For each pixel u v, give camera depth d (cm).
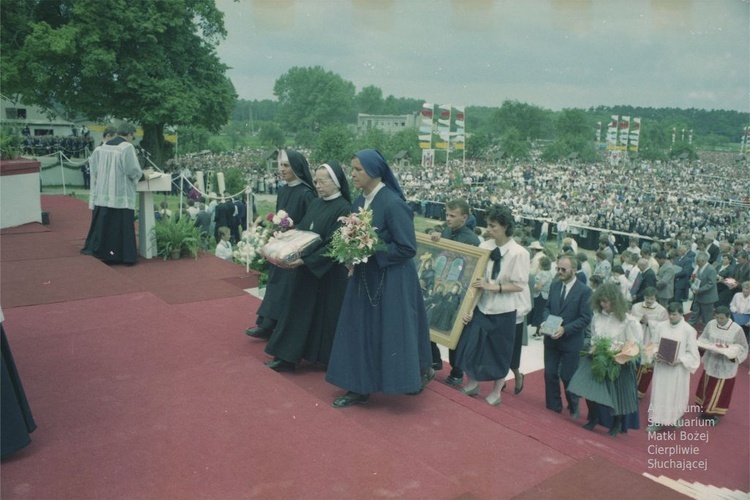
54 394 346
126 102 2025
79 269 656
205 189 1884
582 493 274
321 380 416
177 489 252
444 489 261
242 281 703
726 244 1023
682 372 614
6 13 2011
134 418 318
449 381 532
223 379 377
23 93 2158
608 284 525
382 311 356
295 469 272
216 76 2052
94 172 713
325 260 392
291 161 470
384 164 359
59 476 259
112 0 1877
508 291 473
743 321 887
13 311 510
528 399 631
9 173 884
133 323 487
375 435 310
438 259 516
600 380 512
